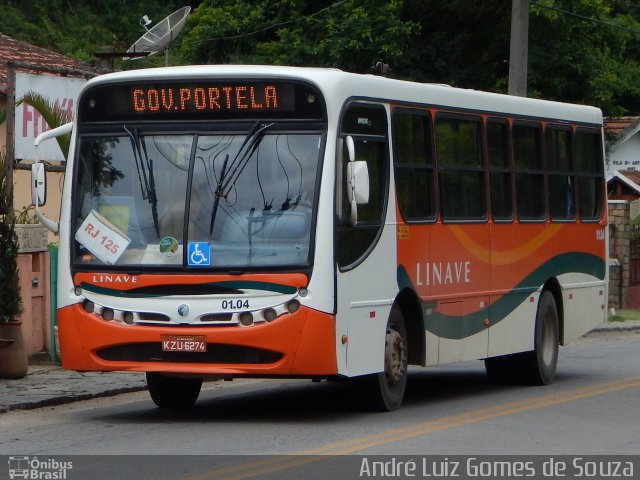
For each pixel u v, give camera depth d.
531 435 15.64
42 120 25.16
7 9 62.75
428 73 47.56
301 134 16.06
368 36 45.53
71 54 61.56
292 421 16.73
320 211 15.80
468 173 19.97
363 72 46.59
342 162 16.12
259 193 16.00
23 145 24.61
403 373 18.03
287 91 16.08
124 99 16.62
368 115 17.06
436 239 18.77
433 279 18.69
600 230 25.03
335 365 15.85
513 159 21.52
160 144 16.42
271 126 16.12
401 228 17.72
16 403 18.19
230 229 15.96
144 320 16.09
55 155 25.59
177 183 16.23
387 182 17.41
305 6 48.84
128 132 16.53
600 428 16.38
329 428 15.99
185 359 16.02
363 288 16.62
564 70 47.31
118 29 67.44
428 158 18.77
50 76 25.55
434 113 18.97
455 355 19.44
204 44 50.06
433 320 18.69
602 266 25.11
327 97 15.99
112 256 16.31
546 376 22.58
